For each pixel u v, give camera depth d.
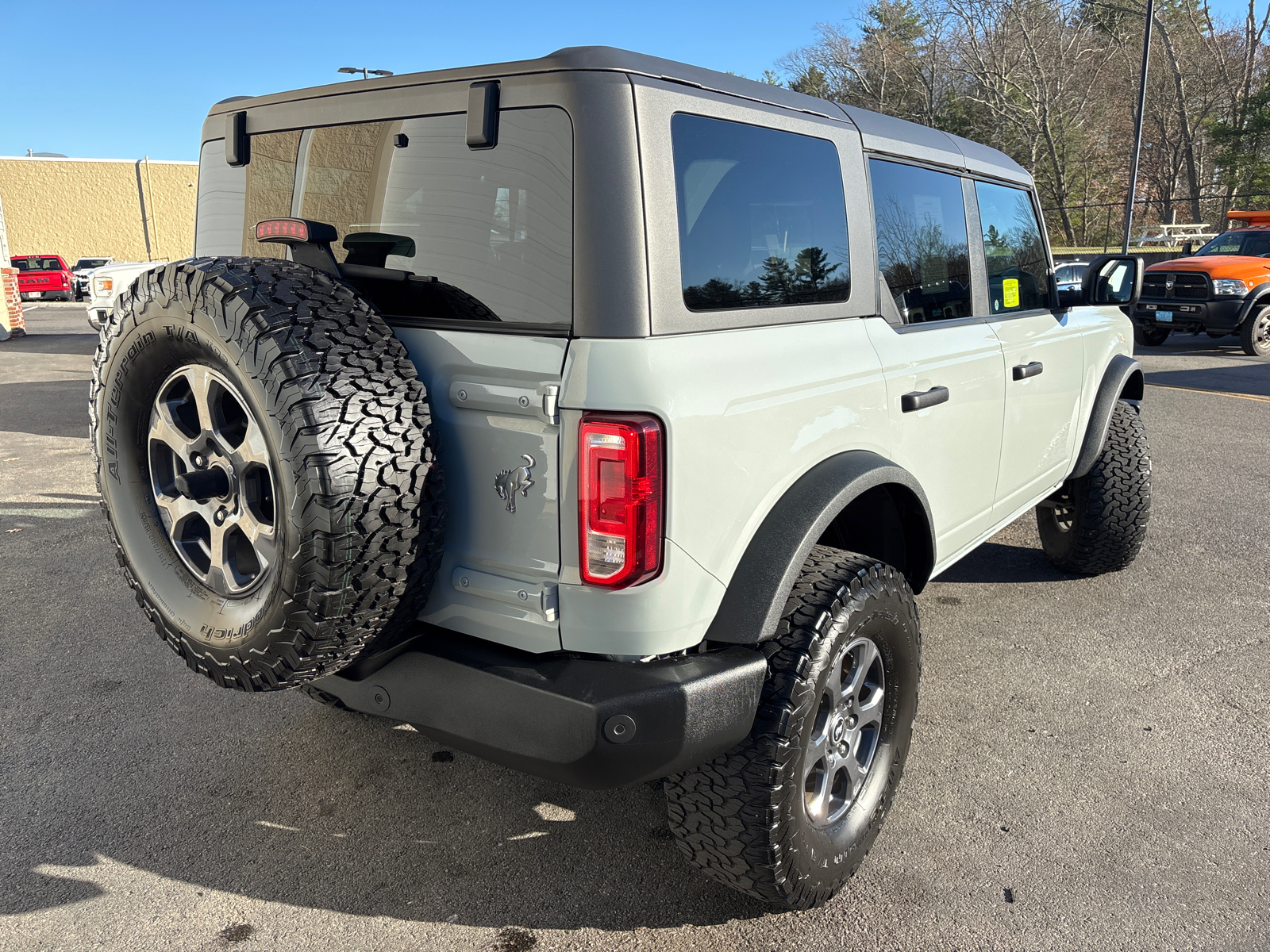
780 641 2.10
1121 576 4.71
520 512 1.92
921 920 2.30
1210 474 6.70
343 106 2.23
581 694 1.85
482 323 1.96
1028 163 50.38
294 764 3.03
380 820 2.73
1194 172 49.81
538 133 1.88
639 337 1.81
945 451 2.96
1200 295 13.52
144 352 2.06
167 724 3.28
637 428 1.77
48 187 41.56
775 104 2.27
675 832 2.19
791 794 2.08
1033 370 3.47
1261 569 4.79
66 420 9.20
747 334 2.09
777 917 2.32
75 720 3.30
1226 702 3.40
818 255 2.39
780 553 2.07
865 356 2.48
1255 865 2.51
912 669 2.51
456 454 1.99
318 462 1.74
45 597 4.47
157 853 2.57
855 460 2.35
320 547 1.76
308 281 1.94
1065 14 49.22
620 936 2.25
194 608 2.10
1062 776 2.93
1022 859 2.53
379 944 2.23
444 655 2.01
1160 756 3.05
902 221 2.79
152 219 43.22
